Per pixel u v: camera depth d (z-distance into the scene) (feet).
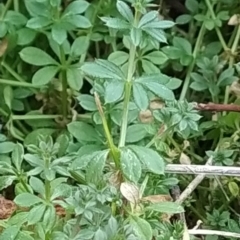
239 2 1.54
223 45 1.49
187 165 1.14
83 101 1.26
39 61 1.41
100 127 1.27
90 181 0.99
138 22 1.08
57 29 1.34
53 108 1.45
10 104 1.42
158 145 1.18
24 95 1.45
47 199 1.03
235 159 1.30
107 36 1.49
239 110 1.31
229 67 1.45
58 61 1.53
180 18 1.56
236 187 1.22
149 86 1.07
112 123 1.27
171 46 1.48
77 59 1.48
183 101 1.19
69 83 1.39
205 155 1.36
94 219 0.97
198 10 1.56
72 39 1.57
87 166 1.01
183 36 1.57
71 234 0.98
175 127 1.20
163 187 1.15
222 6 1.56
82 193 0.96
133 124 1.26
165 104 1.22
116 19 1.08
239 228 1.16
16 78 1.47
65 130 1.40
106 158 1.05
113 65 1.07
